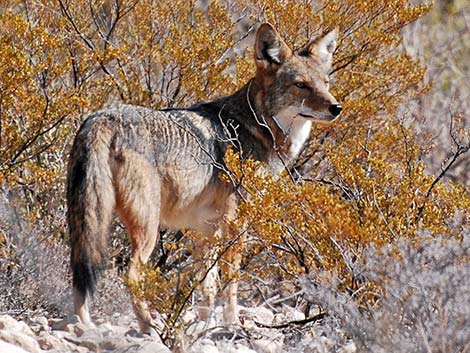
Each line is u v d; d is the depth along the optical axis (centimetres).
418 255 1766
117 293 2230
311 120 2514
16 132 2492
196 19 3042
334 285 1880
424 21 4309
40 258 2244
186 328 1914
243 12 3291
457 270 1700
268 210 2070
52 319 2045
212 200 2361
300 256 2152
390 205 2197
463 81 3931
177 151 2255
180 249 2481
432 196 2248
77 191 2070
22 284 2188
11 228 2331
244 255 2384
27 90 2511
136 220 2169
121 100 2830
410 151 2602
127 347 1778
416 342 1639
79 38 2875
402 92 3031
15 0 2886
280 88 2505
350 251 2044
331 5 2981
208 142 2356
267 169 2516
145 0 2966
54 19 2916
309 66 2544
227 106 2480
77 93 2631
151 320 2019
